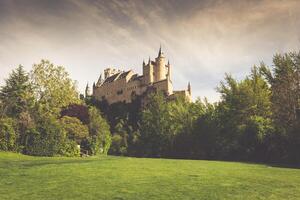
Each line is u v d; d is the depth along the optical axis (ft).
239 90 163.63
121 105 570.05
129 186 49.88
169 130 216.13
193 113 216.13
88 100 616.39
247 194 44.37
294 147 124.16
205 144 190.80
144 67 577.84
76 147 155.94
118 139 329.52
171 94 499.51
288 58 142.41
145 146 229.04
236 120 161.07
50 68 199.21
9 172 64.75
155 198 41.22
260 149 143.84
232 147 156.56
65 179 56.80
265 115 154.61
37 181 54.39
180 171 71.67
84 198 40.98
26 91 192.34
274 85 150.20
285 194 44.86
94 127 214.28
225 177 61.52
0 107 173.58
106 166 79.56
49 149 142.20
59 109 190.19
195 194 43.88
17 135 136.26
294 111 129.70
